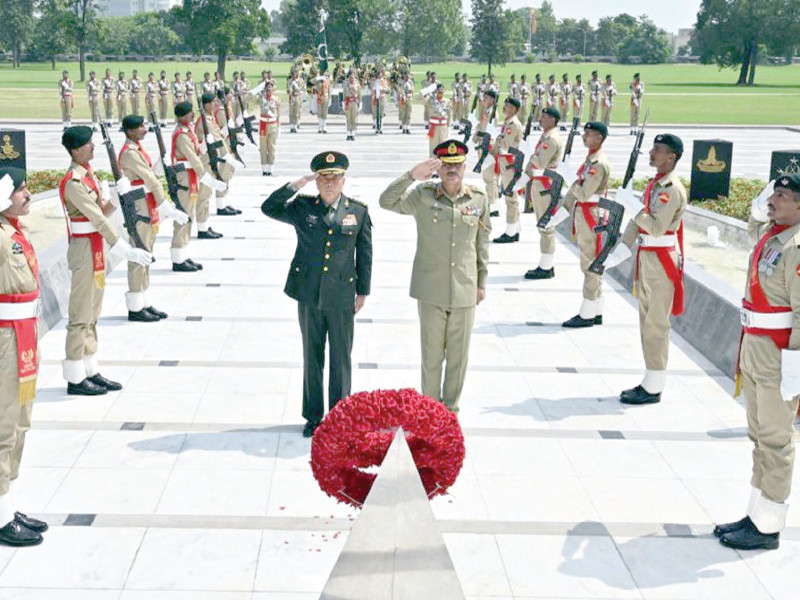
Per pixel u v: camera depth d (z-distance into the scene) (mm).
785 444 5176
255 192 17719
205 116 13789
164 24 126438
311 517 5457
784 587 4891
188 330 9062
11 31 98312
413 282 6664
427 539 2682
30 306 5191
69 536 5207
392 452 2875
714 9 81188
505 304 10273
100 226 7016
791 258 4969
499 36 99000
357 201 6559
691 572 5004
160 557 5008
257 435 6613
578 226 9219
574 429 6863
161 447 6383
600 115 38938
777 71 108500
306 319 6480
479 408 7230
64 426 6719
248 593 4684
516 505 5672
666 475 6148
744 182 17469
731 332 8141
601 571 4980
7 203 4988
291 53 88500
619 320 9742
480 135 15281
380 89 32094
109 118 35188
